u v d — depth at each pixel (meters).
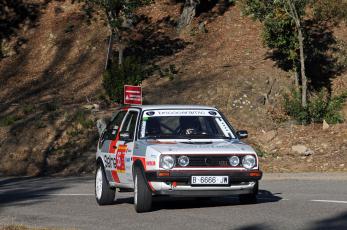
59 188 34.62
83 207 24.94
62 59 66.88
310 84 55.31
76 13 73.25
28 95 61.34
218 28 67.12
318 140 46.22
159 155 21.17
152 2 63.84
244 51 61.72
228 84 55.06
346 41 60.03
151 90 56.72
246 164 21.53
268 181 35.41
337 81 55.50
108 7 59.06
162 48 65.25
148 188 21.53
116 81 55.59
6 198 29.73
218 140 23.02
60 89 61.66
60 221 21.06
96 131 51.03
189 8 68.38
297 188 31.00
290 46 53.22
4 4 74.75
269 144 47.06
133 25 69.25
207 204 24.34
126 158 23.05
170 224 19.41
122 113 25.61
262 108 52.72
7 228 18.83
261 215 20.64
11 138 51.75
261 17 52.97
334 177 36.44
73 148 49.75
